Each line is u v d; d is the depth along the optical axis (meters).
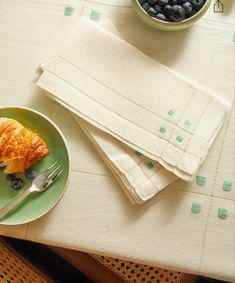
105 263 0.68
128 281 0.67
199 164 0.53
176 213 0.54
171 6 0.52
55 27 0.58
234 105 0.56
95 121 0.54
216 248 0.53
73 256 0.68
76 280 0.78
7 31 0.58
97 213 0.54
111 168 0.54
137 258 0.54
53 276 0.77
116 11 0.58
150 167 0.54
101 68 0.55
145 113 0.54
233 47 0.57
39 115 0.53
